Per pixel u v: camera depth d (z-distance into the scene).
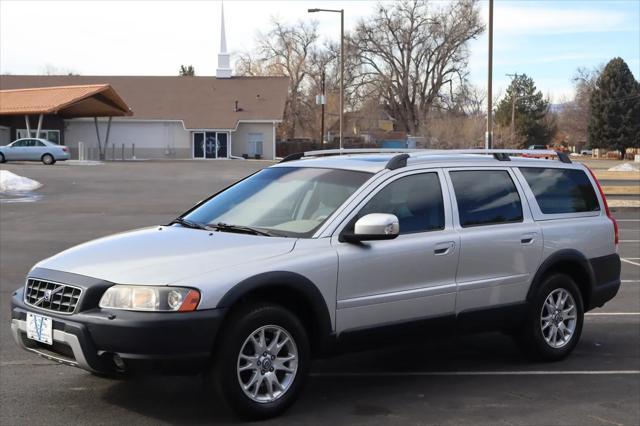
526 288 6.68
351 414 5.46
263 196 6.25
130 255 5.25
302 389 5.41
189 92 59.59
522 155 7.58
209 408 5.51
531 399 5.89
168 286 4.82
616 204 25.80
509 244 6.52
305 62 79.25
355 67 79.19
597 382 6.39
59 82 59.97
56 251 14.07
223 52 61.56
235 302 4.99
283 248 5.36
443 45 78.00
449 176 6.38
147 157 56.59
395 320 5.80
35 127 53.38
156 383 6.12
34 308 5.22
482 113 73.38
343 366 6.81
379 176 5.95
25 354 7.01
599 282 7.35
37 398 5.73
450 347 7.54
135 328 4.71
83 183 31.62
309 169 6.38
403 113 80.50
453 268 6.13
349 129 79.25
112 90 48.59
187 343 4.79
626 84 90.94
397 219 5.52
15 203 24.03
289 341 5.31
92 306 4.92
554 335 6.97
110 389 5.96
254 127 57.66
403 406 5.67
